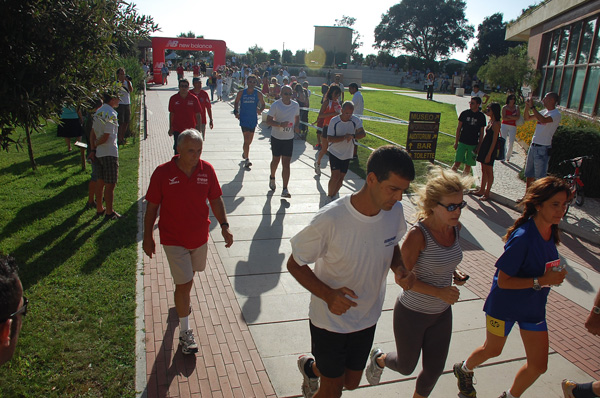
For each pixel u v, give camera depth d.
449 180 2.74
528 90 21.88
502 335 3.13
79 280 4.82
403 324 2.95
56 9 3.11
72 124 10.21
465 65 66.81
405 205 7.98
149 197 3.68
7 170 9.35
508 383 3.68
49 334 3.87
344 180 9.54
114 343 3.83
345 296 2.49
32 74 3.08
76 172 9.37
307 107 14.59
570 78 16.56
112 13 3.57
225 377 3.52
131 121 13.77
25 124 3.24
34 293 4.52
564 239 6.88
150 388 3.36
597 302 3.02
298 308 4.59
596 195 8.66
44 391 3.24
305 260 2.49
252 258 5.69
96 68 3.59
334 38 55.28
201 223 3.79
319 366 2.68
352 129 7.48
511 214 7.92
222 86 27.59
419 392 3.07
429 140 10.27
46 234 6.04
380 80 67.31
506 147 13.62
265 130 15.39
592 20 14.95
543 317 3.05
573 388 3.09
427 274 2.87
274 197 8.16
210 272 5.27
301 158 11.46
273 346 3.95
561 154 9.02
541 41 20.80
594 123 10.80
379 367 3.28
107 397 3.23
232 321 4.30
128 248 5.70
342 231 2.43
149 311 4.35
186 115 8.71
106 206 6.65
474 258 6.08
